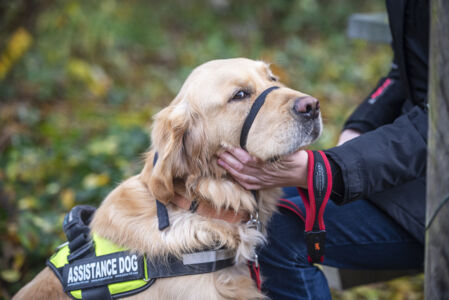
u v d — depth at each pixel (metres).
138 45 7.02
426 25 1.88
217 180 1.96
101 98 5.65
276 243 2.08
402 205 1.96
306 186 1.88
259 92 1.96
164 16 8.04
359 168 1.78
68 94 5.61
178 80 6.20
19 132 4.43
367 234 2.05
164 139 1.91
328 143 4.40
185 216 1.94
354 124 2.36
